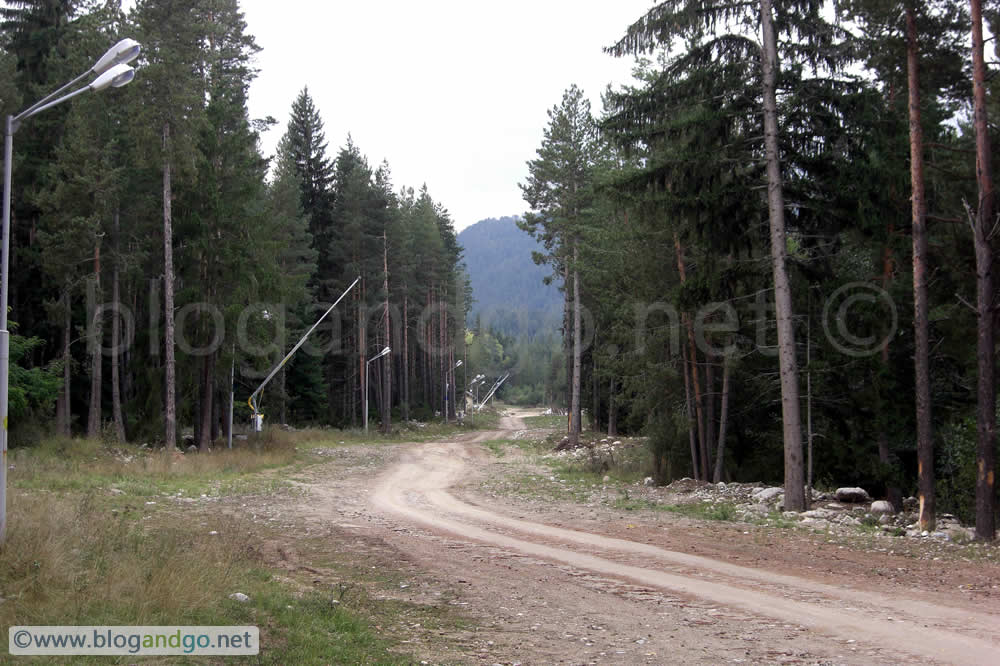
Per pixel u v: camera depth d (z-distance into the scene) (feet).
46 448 87.10
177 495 63.57
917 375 50.88
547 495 71.26
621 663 21.66
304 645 21.17
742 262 64.34
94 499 52.60
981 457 45.85
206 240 105.81
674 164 60.59
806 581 33.63
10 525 28.48
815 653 22.70
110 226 107.45
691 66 60.90
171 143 94.63
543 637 24.47
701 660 21.99
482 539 45.21
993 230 47.37
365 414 189.57
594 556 39.78
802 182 62.13
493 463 114.01
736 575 34.94
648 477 85.20
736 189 60.39
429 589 31.55
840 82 57.00
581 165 133.59
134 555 28.73
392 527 50.01
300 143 207.92
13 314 108.68
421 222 238.48
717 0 58.13
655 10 57.47
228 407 116.88
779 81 59.21
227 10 130.31
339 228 199.52
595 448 121.49
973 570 36.06
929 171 59.47
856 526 50.39
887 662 21.79
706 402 83.87
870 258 71.61
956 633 24.97
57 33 110.52
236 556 34.06
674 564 37.58
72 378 120.16
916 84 51.78
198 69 103.86
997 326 56.29
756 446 83.56
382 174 211.41
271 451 114.01
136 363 111.24
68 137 99.91
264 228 116.16
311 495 69.41
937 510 64.59
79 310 111.45
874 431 66.80
